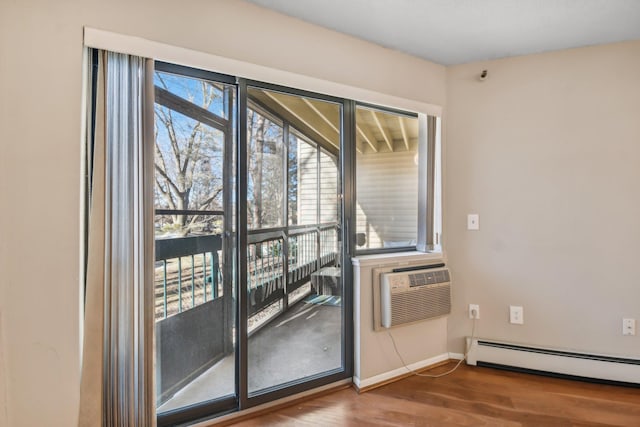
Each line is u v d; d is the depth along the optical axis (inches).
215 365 72.4
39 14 53.5
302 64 77.4
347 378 87.2
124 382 60.1
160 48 61.6
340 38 83.0
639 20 77.7
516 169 96.8
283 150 79.5
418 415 74.2
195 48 64.9
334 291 86.7
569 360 89.0
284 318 80.0
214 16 66.8
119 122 59.2
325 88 80.7
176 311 68.0
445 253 101.5
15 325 53.2
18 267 53.2
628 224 88.4
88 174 59.1
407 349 93.7
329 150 85.9
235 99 73.1
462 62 100.4
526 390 84.3
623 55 88.7
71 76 55.7
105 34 57.2
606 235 89.9
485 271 100.0
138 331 60.6
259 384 76.7
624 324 89.1
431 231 99.0
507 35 84.8
